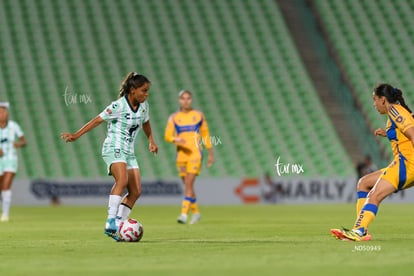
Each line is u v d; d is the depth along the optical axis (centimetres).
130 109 3538
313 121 12119
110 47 12619
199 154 5581
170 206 9481
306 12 13800
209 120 11888
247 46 13100
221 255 2808
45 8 12962
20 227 5147
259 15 13625
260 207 9094
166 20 13238
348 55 13062
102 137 11338
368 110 12150
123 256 2812
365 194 3606
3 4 12875
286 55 13062
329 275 2169
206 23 13325
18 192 9794
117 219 3675
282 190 10481
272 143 11712
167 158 11225
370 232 4334
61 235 4253
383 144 11588
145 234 4262
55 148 11062
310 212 7562
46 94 11725
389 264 2423
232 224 5391
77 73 12119
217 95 12275
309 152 11644
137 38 12850
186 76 12450
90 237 4034
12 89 11694
